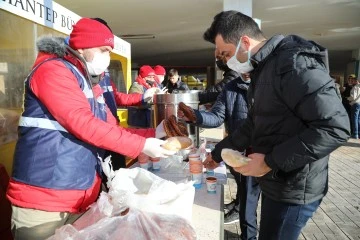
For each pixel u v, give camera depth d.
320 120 1.19
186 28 9.45
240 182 2.61
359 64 13.82
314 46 1.35
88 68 1.47
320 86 1.21
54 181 1.28
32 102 1.31
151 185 1.19
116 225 0.96
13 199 1.33
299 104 1.25
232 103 2.58
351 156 6.62
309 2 6.66
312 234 3.18
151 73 4.77
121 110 4.85
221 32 1.55
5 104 2.29
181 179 1.81
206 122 2.34
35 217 1.30
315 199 1.43
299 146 1.23
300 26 9.30
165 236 0.93
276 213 1.47
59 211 1.31
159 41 11.95
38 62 1.32
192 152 1.97
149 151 1.34
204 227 1.28
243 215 2.64
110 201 1.11
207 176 1.84
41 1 2.39
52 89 1.23
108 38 1.45
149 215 1.00
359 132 8.98
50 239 0.98
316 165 1.39
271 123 1.40
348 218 3.55
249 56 1.51
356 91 8.84
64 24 2.78
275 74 1.34
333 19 8.33
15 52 2.28
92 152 1.39
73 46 1.42
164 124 1.72
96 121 1.25
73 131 1.24
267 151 1.45
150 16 7.91
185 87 6.21
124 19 8.23
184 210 1.09
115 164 2.36
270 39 1.42
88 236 0.92
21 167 1.31
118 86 5.18
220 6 7.00
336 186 4.64
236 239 3.06
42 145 1.28
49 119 1.29
